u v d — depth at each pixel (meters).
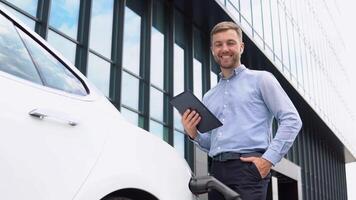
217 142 3.08
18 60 1.95
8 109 1.71
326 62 38.41
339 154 44.44
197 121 2.99
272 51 22.91
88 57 11.62
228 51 3.17
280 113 3.00
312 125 33.34
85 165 1.90
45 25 10.34
